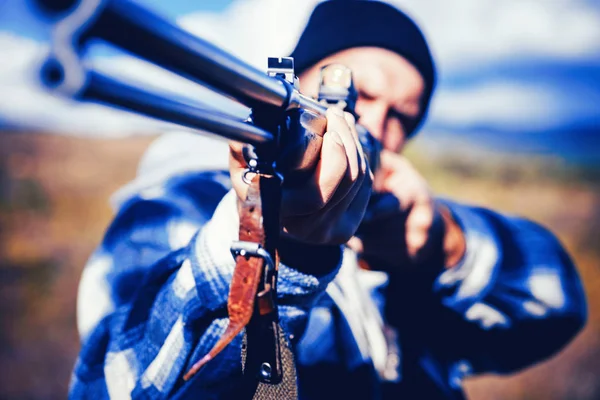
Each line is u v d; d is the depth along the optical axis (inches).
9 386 135.7
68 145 521.3
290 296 30.0
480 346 59.1
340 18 51.3
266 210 24.0
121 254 43.6
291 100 23.7
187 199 45.7
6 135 525.3
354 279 50.7
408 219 48.3
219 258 30.3
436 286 53.4
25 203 296.2
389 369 51.6
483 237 56.2
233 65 19.0
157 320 32.8
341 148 26.1
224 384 32.4
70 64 12.5
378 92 50.9
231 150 25.1
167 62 16.3
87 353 38.1
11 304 178.7
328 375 45.4
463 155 531.8
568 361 163.6
